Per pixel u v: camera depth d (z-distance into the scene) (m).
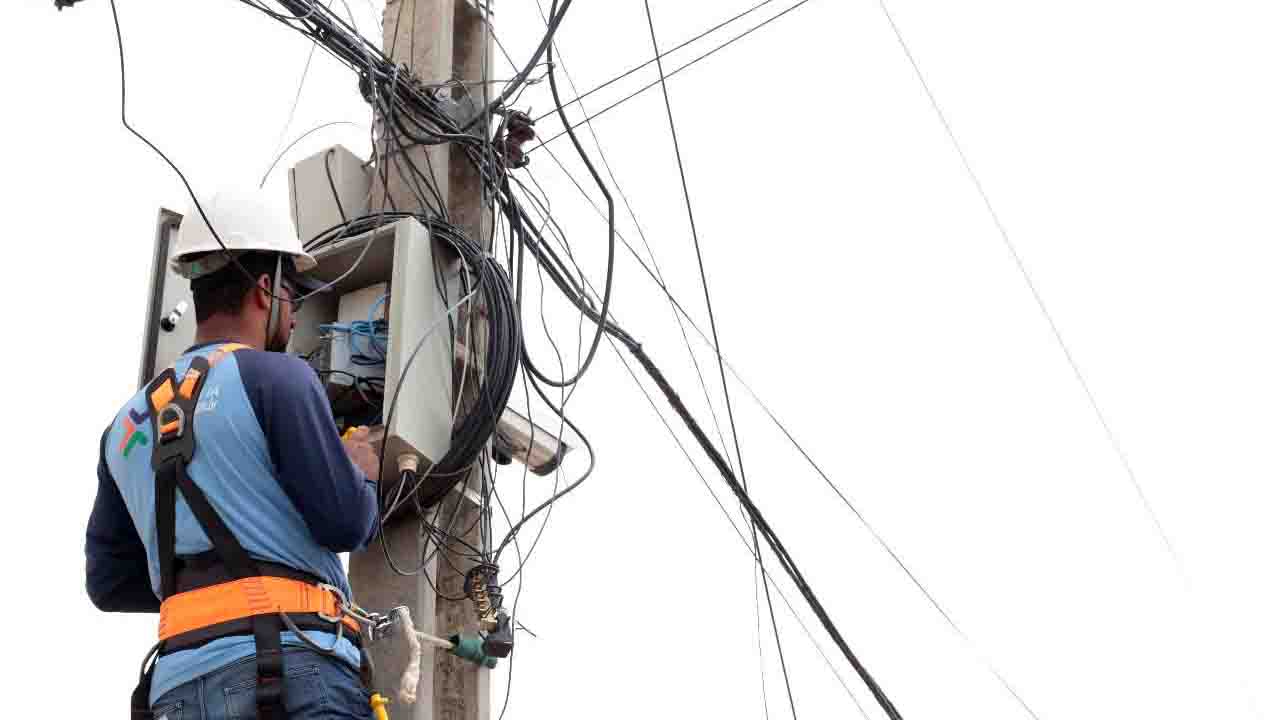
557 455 6.04
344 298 5.77
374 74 6.09
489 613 5.45
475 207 6.25
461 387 5.56
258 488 3.88
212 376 3.97
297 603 3.82
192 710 3.69
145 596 4.41
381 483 5.29
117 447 4.06
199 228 4.33
